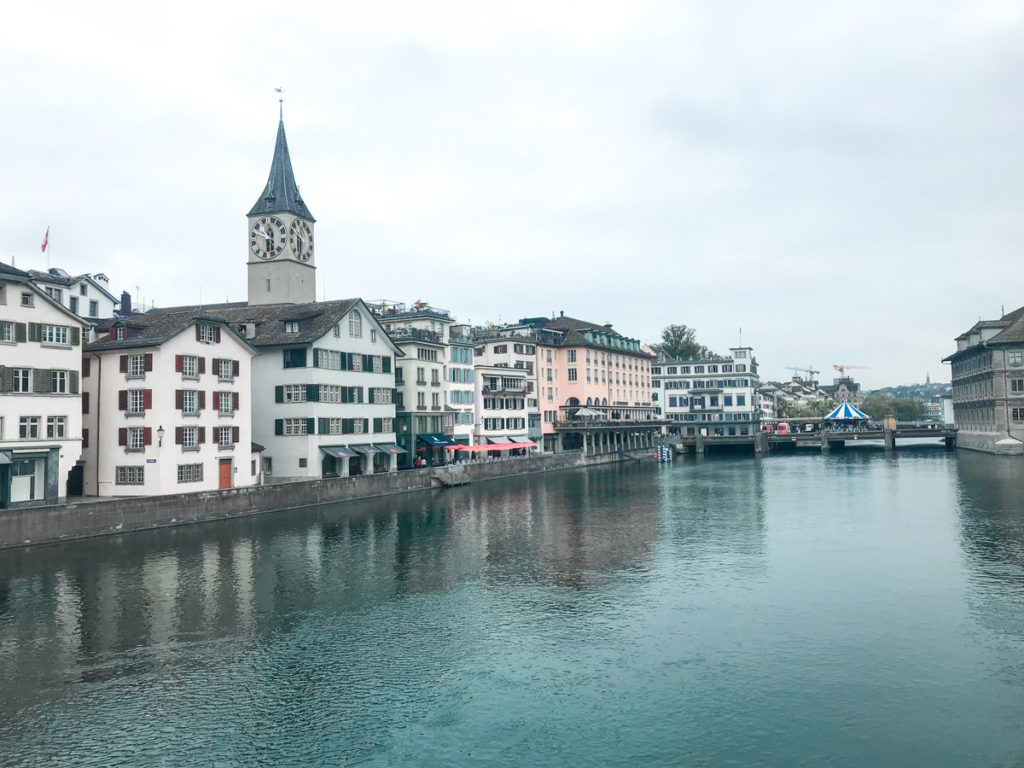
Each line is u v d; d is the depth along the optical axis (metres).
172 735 22.89
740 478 94.38
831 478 90.94
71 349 52.06
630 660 28.27
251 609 34.62
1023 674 26.27
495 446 100.44
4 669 27.62
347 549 47.34
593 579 39.91
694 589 37.62
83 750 22.00
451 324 104.19
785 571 41.00
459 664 28.06
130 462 57.88
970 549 45.38
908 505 64.38
